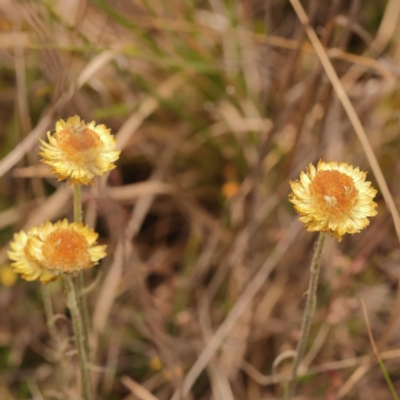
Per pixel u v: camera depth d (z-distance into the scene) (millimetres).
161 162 796
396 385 711
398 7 778
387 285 734
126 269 684
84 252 577
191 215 787
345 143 757
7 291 728
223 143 829
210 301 731
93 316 712
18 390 714
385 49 858
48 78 724
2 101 845
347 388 662
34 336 719
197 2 923
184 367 716
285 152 774
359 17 875
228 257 727
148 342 723
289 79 714
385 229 687
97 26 791
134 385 684
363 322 728
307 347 715
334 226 569
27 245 580
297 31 844
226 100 817
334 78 678
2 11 813
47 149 576
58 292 726
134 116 739
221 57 854
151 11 739
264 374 720
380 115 795
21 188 753
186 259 771
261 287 724
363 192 580
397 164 760
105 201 680
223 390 694
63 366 638
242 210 744
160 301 734
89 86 825
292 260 724
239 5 880
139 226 757
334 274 724
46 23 721
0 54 812
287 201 762
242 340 715
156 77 837
